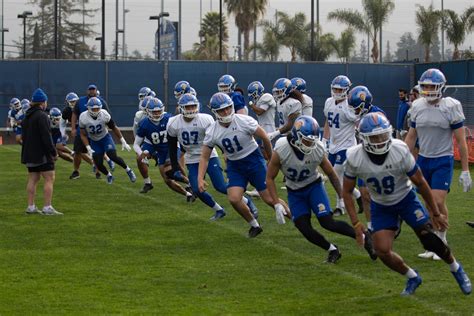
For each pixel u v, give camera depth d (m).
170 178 25.95
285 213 19.36
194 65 63.38
